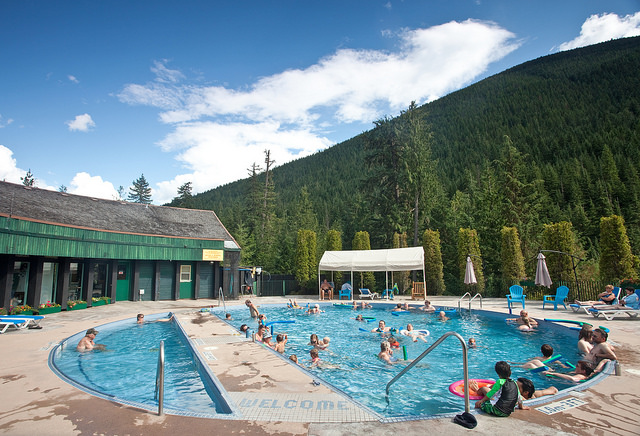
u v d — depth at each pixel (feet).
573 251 74.54
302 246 106.22
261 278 108.37
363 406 18.16
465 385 16.63
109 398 19.33
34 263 55.16
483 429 15.26
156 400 20.58
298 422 16.11
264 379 23.02
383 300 82.74
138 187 227.20
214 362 27.55
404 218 120.98
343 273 103.45
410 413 21.65
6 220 48.91
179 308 66.49
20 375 23.85
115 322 50.01
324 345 41.06
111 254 68.59
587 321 46.60
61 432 15.06
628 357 27.76
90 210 75.77
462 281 93.81
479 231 118.83
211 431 15.12
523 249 104.42
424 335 46.93
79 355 34.32
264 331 40.42
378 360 35.91
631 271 65.05
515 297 69.67
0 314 47.75
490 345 40.65
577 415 16.71
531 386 20.71
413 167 114.93
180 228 89.15
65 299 60.18
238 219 230.07
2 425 15.75
